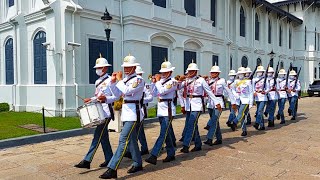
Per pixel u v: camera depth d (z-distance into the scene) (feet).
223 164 21.56
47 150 26.02
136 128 19.54
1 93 54.90
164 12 56.49
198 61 67.00
